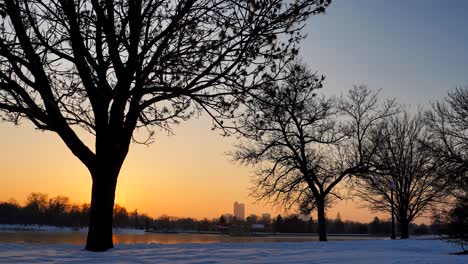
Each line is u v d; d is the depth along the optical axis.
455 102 41.91
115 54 11.95
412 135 47.12
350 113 39.66
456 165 39.88
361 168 37.31
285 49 12.59
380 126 44.25
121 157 14.19
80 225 110.00
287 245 18.89
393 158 46.03
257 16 12.09
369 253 15.69
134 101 13.42
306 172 36.00
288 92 13.14
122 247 14.80
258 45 12.23
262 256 13.05
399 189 46.09
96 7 11.59
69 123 13.38
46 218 109.06
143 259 11.30
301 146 35.47
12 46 11.64
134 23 12.09
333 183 37.47
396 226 84.94
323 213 36.66
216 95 12.63
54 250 13.05
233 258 12.22
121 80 12.62
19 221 107.19
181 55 12.20
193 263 10.73
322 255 14.02
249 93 12.59
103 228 13.79
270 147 35.56
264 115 13.18
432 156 42.41
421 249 19.94
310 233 91.38
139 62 12.28
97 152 14.06
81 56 11.98
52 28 11.81
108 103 13.83
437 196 44.44
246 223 84.75
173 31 12.02
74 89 12.56
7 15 11.30
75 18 11.40
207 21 12.35
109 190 13.96
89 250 13.52
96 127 13.97
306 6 12.37
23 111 12.37
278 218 83.69
